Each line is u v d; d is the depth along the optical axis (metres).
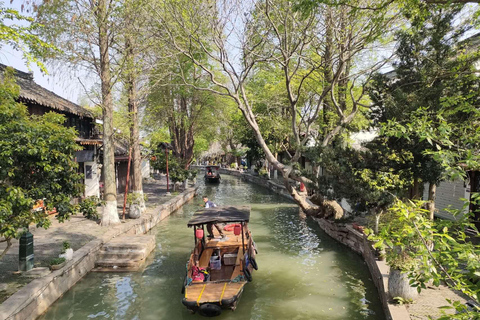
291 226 16.45
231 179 43.38
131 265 10.43
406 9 6.00
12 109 6.30
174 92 21.44
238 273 8.89
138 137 16.12
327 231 14.85
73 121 16.67
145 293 8.81
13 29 6.08
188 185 29.69
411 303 6.52
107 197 13.17
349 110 15.03
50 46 6.77
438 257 3.23
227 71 10.58
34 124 6.66
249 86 21.14
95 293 8.71
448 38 8.66
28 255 8.23
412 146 8.44
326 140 10.60
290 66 14.95
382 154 8.95
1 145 5.72
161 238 14.12
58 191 7.06
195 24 10.52
